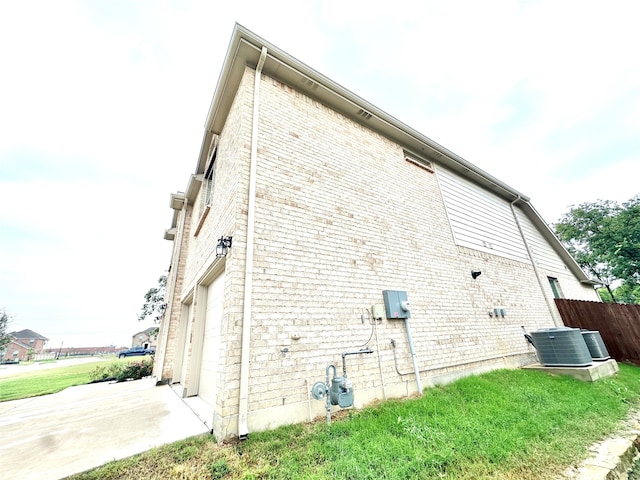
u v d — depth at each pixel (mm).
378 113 6035
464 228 7375
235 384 2918
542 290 8828
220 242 3680
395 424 2965
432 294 5496
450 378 4906
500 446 2473
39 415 4293
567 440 2664
